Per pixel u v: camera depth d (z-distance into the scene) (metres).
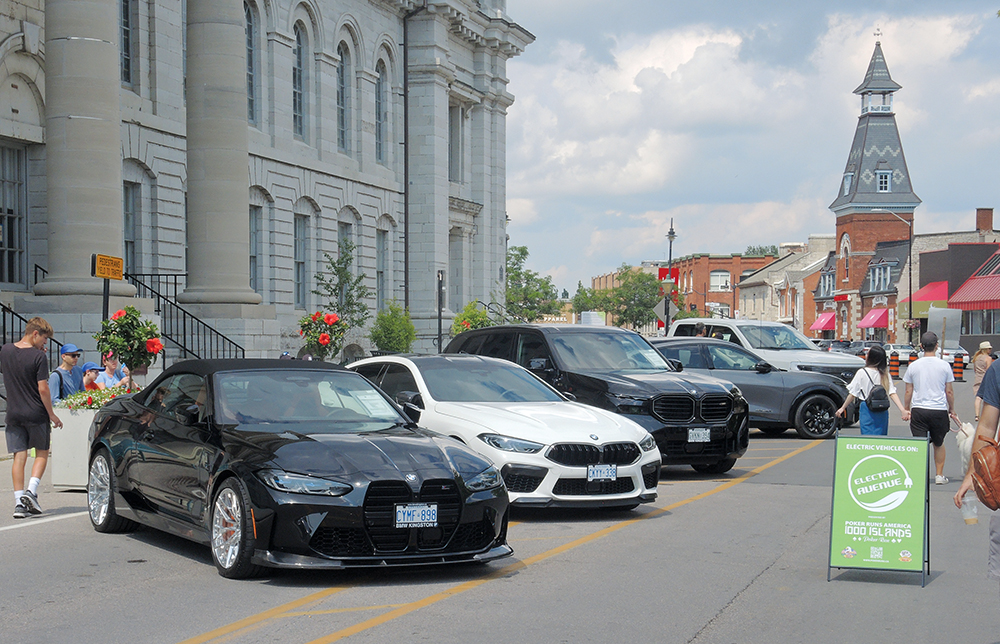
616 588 7.96
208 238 26.36
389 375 12.78
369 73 40.00
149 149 27.39
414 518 7.88
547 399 12.38
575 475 10.78
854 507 8.34
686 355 20.73
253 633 6.56
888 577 8.49
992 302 72.88
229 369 9.32
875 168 103.69
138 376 22.47
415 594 7.68
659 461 11.59
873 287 98.88
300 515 7.67
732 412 14.41
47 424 11.10
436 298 42.94
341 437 8.40
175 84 28.50
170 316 26.20
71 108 21.20
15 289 24.69
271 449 8.05
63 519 10.98
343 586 7.91
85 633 6.56
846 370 23.58
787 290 123.62
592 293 109.94
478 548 8.24
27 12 24.23
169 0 28.22
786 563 8.99
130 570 8.44
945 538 10.35
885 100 105.12
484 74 48.72
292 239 34.53
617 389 14.11
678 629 6.79
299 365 9.71
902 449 8.32
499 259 50.84
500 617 7.04
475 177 49.16
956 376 48.56
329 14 37.00
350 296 35.06
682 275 160.75
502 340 16.11
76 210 21.20
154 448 9.28
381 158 42.06
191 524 8.69
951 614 7.30
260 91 33.12
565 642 6.45
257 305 27.11
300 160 34.75
